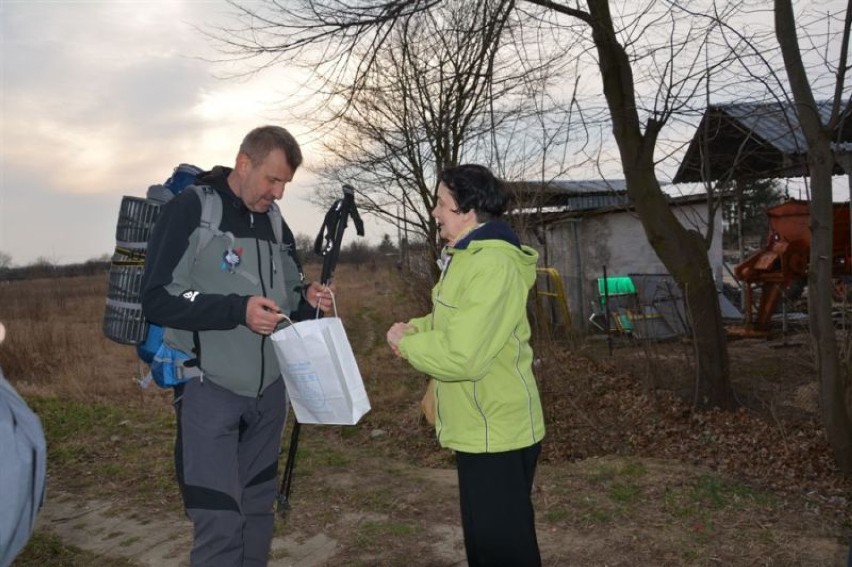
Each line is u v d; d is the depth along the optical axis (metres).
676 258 7.50
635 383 8.50
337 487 4.87
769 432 6.62
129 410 7.88
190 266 2.72
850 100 5.43
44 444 1.54
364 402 2.75
